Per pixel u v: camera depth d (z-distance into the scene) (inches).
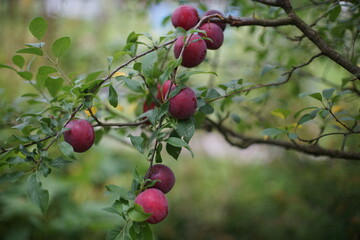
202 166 83.5
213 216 68.4
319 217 47.5
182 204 73.9
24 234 48.7
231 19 25.6
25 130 23.7
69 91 25.9
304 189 52.2
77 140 23.6
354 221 40.4
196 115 27.6
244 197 71.0
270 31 39.4
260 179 68.8
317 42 25.4
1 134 45.6
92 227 50.4
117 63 50.1
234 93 29.1
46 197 21.0
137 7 54.5
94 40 66.7
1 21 51.7
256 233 59.7
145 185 22.9
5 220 49.3
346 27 30.4
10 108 35.3
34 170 22.1
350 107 39.3
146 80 26.9
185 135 24.0
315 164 53.4
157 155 23.5
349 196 43.9
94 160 66.4
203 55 24.9
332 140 49.4
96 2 67.7
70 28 65.2
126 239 21.6
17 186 50.4
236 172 80.2
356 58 30.9
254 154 74.2
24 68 52.6
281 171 59.4
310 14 37.7
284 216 58.6
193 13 25.9
